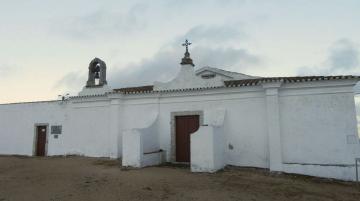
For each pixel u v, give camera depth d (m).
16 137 17.91
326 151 10.61
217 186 8.60
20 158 15.38
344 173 10.17
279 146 10.90
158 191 8.05
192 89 12.70
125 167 11.59
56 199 7.36
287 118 11.17
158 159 12.80
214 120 11.92
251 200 7.37
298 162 10.86
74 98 15.56
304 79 10.95
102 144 14.71
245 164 11.72
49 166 12.12
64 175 10.12
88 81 16.11
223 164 11.65
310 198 7.71
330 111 10.71
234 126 12.07
